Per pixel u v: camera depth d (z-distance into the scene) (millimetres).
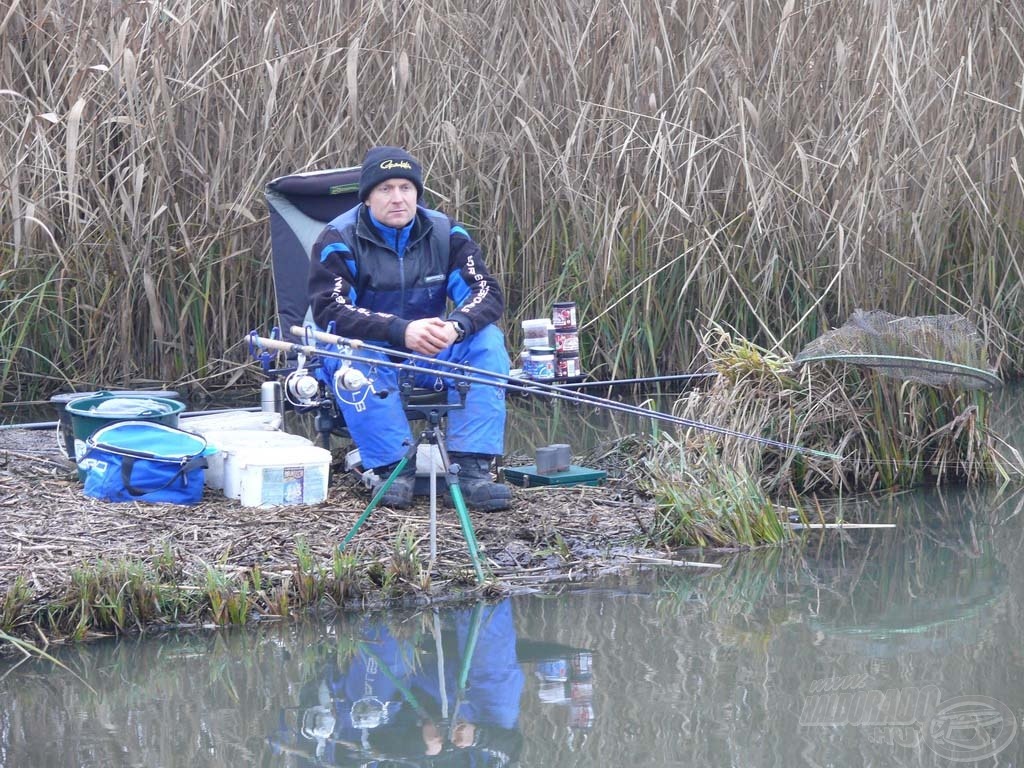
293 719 6797
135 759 6309
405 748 6398
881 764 6133
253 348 11617
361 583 8781
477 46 16062
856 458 11867
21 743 6504
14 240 14352
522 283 16125
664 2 15945
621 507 10656
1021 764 6141
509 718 6758
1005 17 16281
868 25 15492
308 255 11695
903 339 11477
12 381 15148
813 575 9352
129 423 10211
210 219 15375
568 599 8789
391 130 15242
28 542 9008
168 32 15102
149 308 15602
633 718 6719
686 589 9000
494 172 16109
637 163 15688
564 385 11430
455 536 9719
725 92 15680
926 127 15234
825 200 15172
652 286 15469
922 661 7520
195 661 7672
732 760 6207
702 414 11914
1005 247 16312
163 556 8625
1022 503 11273
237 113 15547
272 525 9625
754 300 15531
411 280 10539
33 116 13906
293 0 15570
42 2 14898
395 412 10250
